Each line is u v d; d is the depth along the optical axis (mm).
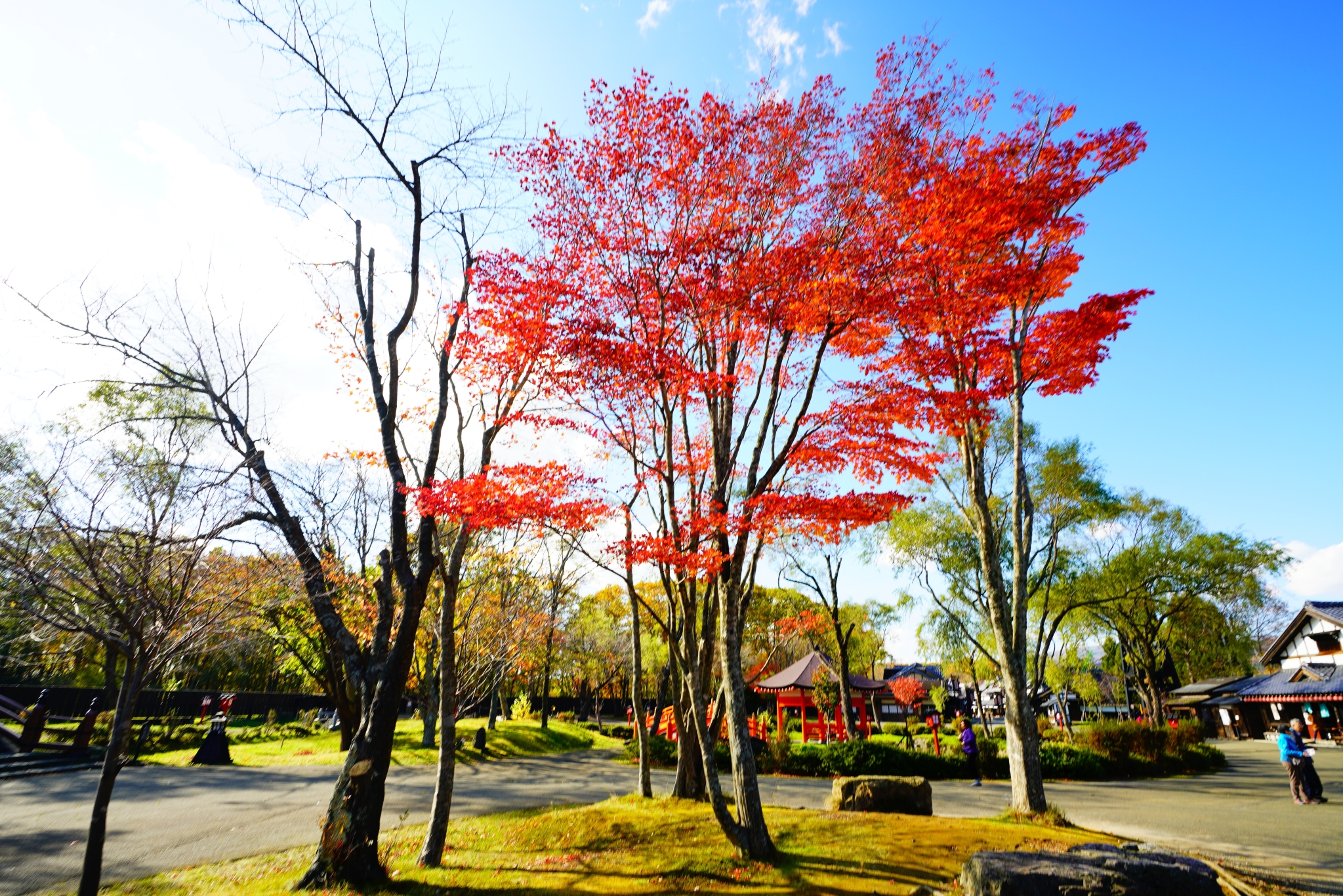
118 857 9641
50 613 7445
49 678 32844
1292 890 8953
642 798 13898
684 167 9992
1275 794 18406
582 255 10570
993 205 10359
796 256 9758
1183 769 24688
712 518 9609
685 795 13812
